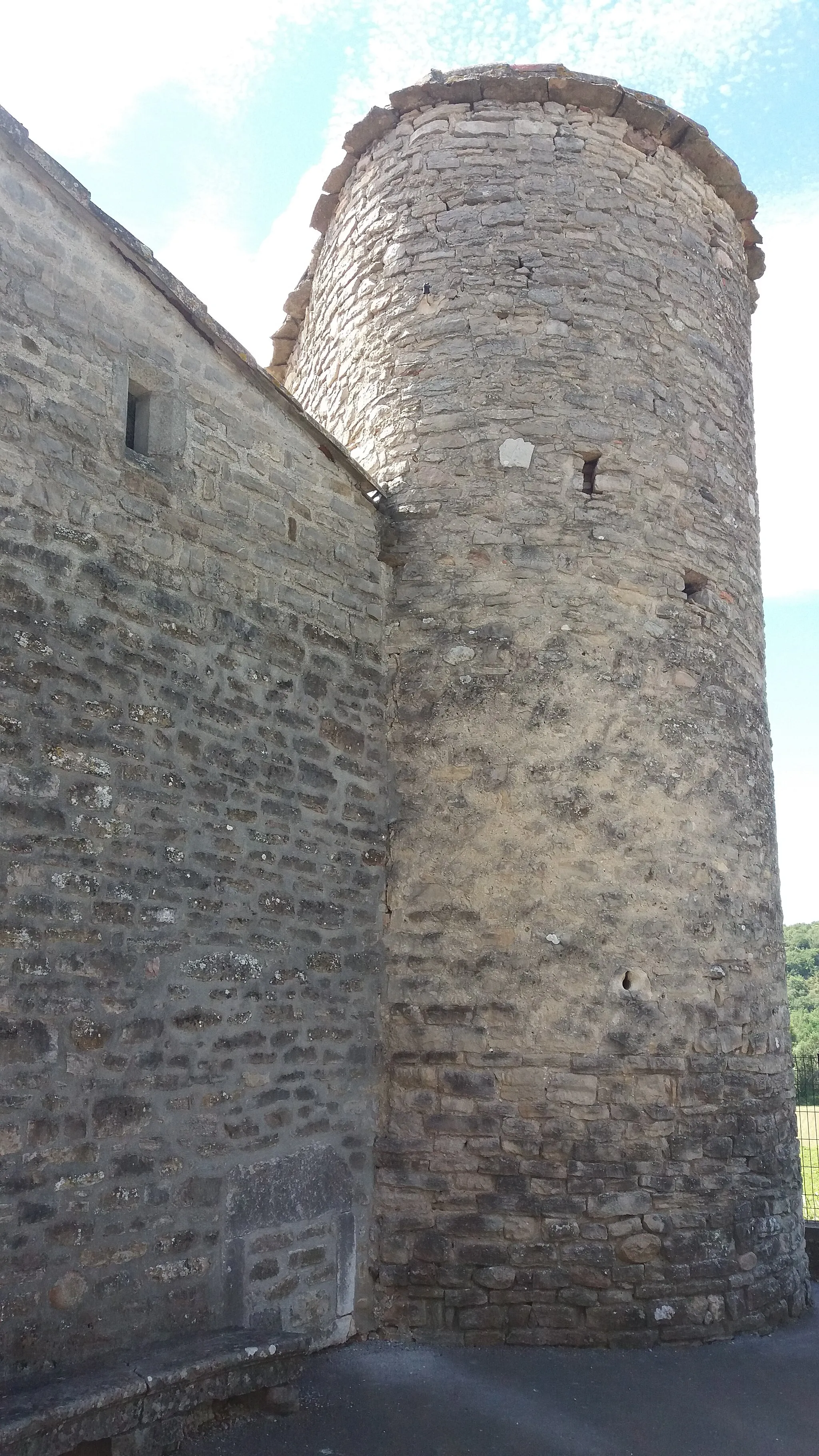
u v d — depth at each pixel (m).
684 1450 4.18
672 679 6.29
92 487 4.62
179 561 5.02
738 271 7.61
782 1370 5.07
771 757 7.14
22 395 4.36
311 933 5.48
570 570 6.19
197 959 4.79
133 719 4.64
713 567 6.70
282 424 5.80
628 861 5.90
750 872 6.43
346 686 5.96
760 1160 5.94
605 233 6.71
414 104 7.00
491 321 6.51
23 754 4.13
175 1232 4.52
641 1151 5.55
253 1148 4.94
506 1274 5.33
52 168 4.55
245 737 5.24
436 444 6.42
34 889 4.11
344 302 7.29
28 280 4.47
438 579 6.25
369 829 5.95
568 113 6.88
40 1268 3.96
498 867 5.81
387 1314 5.37
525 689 6.02
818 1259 6.79
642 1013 5.72
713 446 6.92
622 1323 5.30
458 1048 5.62
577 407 6.42
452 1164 5.50
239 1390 4.22
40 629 4.28
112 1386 3.77
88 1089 4.22
